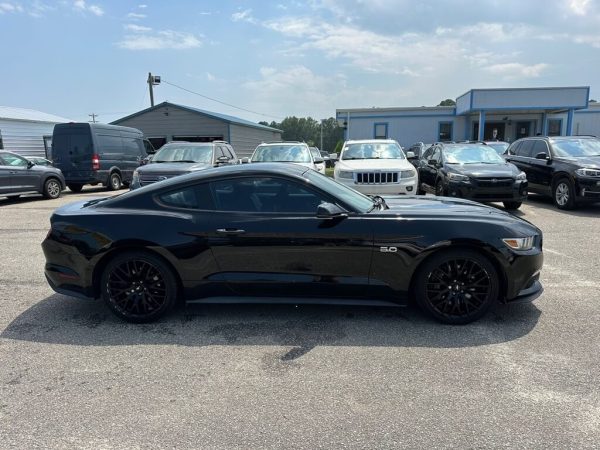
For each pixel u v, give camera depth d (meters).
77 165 17.02
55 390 3.15
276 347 3.74
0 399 3.05
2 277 5.86
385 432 2.62
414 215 4.11
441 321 4.11
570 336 3.82
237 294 4.26
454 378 3.20
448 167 10.61
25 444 2.58
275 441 2.56
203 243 4.13
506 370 3.29
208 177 4.29
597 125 30.23
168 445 2.55
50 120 24.70
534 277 4.12
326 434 2.62
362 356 3.55
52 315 4.54
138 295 4.25
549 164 11.06
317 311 4.50
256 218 4.12
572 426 2.64
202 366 3.45
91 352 3.72
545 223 8.96
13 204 13.66
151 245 4.14
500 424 2.67
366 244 4.02
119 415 2.84
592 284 5.18
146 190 4.37
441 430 2.63
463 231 3.95
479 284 4.04
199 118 28.00
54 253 4.34
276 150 11.84
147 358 3.60
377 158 10.67
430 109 30.02
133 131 19.52
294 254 4.09
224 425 2.72
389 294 4.11
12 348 3.81
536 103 25.58
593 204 11.52
